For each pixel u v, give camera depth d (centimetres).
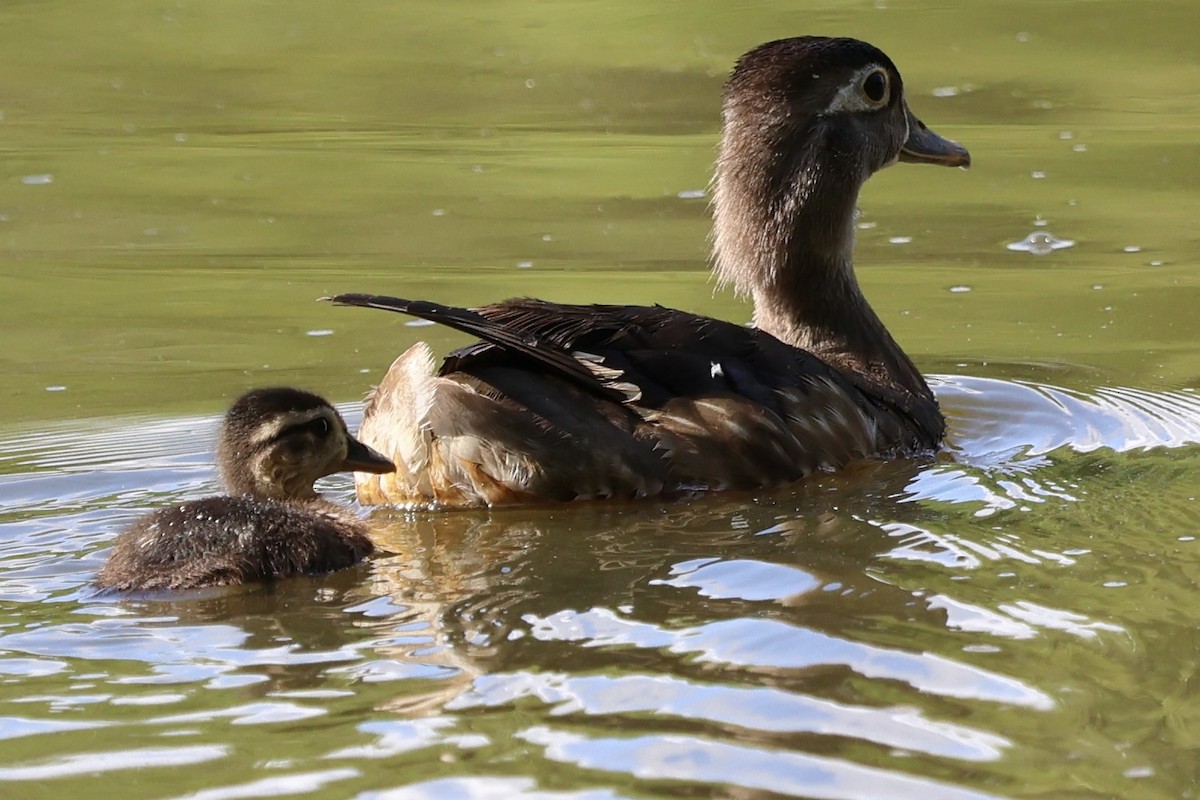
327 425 1245
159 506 1266
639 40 2994
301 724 829
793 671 880
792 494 1236
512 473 1191
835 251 1488
